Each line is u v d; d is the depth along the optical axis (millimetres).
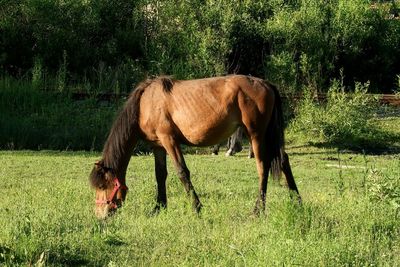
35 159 17469
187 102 9945
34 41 26734
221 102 9906
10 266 6977
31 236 7660
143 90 10273
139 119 10219
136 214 10008
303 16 26234
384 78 28469
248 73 26812
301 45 26156
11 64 26594
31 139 20734
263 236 8141
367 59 28141
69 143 20703
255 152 10094
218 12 25672
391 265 7172
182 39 25438
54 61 26359
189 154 19734
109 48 26438
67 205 10359
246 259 7094
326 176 15438
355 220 8727
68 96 22938
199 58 24609
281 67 24469
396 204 9367
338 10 26984
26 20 26594
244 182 14172
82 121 21688
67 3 26500
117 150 10125
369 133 21578
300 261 6941
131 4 27609
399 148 21219
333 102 22328
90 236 8281
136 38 26969
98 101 23234
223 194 11883
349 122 21422
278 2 26906
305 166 17578
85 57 26484
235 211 9938
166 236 8367
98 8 26750
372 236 8094
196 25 25500
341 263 7012
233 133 10156
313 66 25719
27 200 10961
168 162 16953
